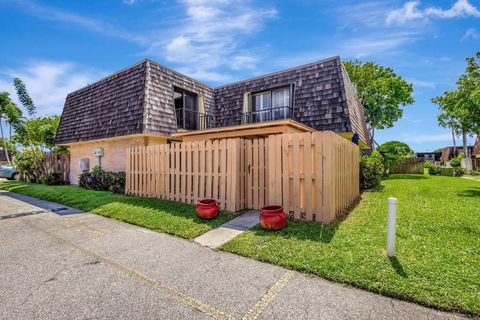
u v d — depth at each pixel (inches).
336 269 126.7
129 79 434.6
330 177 202.4
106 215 258.4
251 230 193.9
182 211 251.0
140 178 339.9
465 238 165.3
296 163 216.2
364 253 142.9
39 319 95.7
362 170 415.5
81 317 96.8
